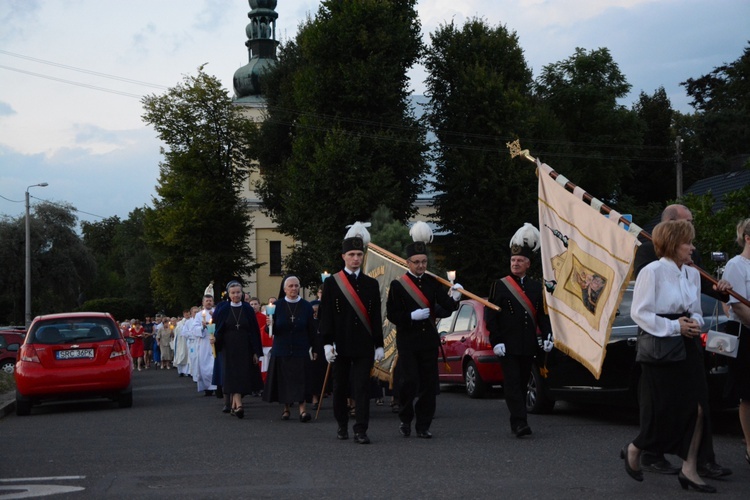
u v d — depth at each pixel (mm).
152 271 56812
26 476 8156
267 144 52594
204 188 53500
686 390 6750
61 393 15992
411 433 10984
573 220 9609
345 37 42812
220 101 54281
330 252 41250
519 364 10453
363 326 10250
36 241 64875
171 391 21453
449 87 47906
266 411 14906
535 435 10570
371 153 42312
